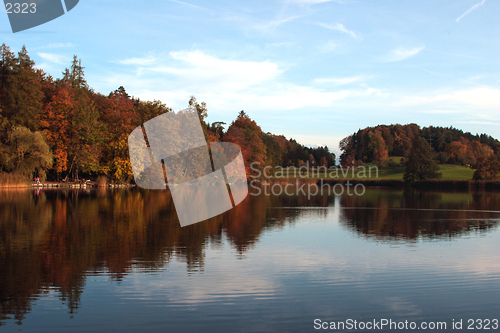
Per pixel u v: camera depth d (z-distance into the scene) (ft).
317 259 37.50
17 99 157.69
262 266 34.63
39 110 164.25
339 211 85.76
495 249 42.93
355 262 36.40
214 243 45.01
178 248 41.88
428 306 25.20
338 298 26.45
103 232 51.19
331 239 48.65
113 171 178.29
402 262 36.52
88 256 37.55
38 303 24.90
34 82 163.43
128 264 34.71
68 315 23.03
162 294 26.78
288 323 22.38
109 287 28.19
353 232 54.65
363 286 29.01
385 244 45.65
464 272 33.06
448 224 64.34
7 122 149.79
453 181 233.55
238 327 21.71
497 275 32.22
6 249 40.24
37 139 141.59
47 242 43.96
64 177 180.34
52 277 30.48
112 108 187.83
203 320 22.54
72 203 89.61
